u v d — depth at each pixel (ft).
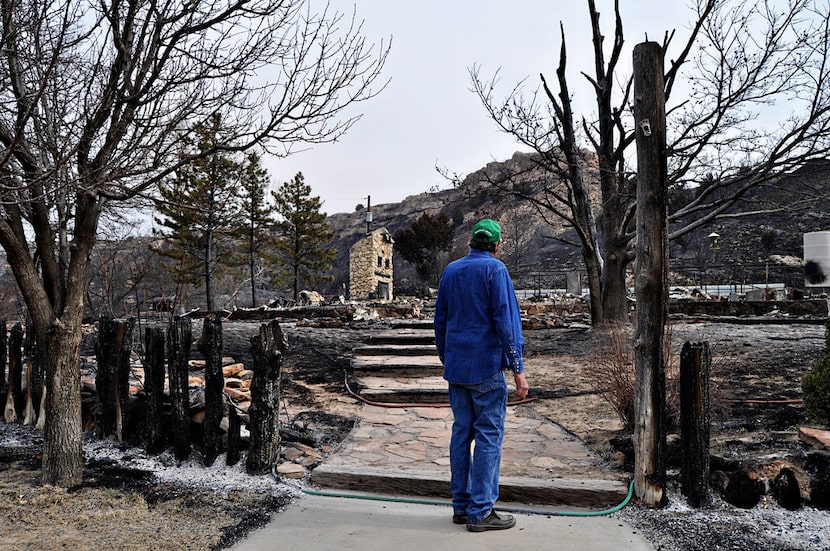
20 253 13.05
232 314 52.95
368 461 14.70
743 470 11.80
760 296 61.21
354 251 111.55
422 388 22.58
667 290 11.85
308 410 20.68
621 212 37.47
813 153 31.32
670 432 14.52
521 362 10.56
